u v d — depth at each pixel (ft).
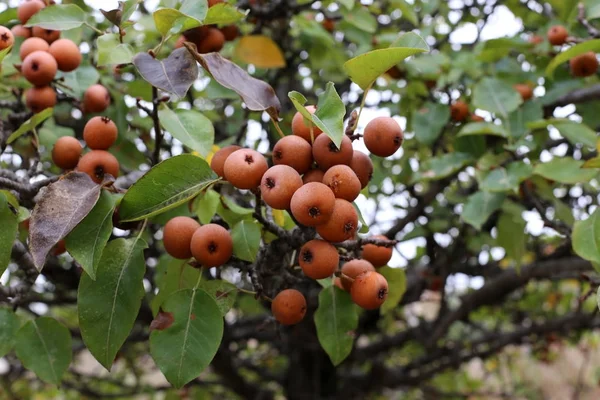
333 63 2.11
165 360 1.01
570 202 2.14
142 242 1.05
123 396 2.79
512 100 1.57
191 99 1.85
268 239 1.24
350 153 0.99
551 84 1.69
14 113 1.38
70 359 1.13
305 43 2.03
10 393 2.92
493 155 1.51
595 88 1.64
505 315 3.16
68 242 0.98
